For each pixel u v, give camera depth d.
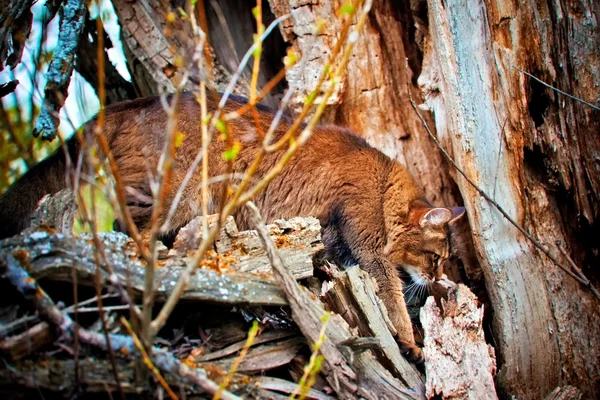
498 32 0.68
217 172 0.69
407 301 0.80
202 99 0.43
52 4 0.68
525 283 0.67
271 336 0.54
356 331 0.58
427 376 0.58
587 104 0.63
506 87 0.67
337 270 0.65
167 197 0.67
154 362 0.45
